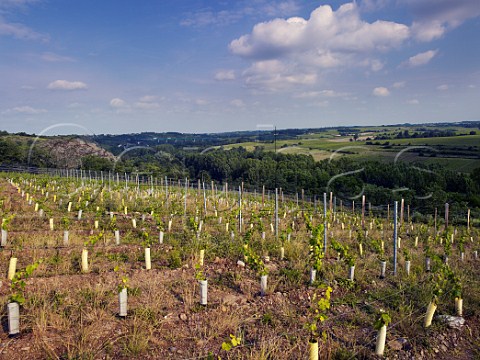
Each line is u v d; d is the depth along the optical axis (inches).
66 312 219.1
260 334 211.5
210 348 194.2
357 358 193.9
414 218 858.8
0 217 463.8
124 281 227.3
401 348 208.4
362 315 247.9
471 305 273.6
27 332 198.1
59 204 631.2
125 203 695.1
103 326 207.8
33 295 231.1
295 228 564.4
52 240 376.5
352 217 729.6
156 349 191.0
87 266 294.4
